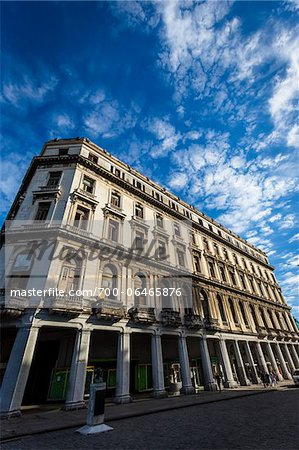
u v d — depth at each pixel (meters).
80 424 9.16
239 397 16.08
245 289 32.84
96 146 23.89
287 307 39.66
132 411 11.42
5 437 7.56
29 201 18.55
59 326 13.59
